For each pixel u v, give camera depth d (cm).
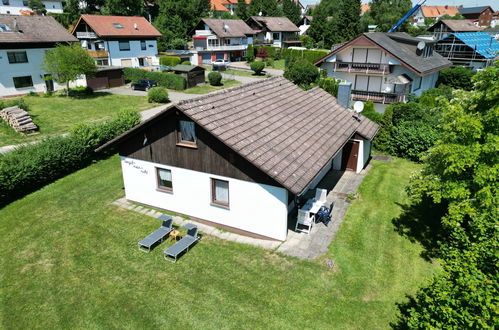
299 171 1298
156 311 1039
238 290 1111
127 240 1403
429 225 1470
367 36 3189
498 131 1064
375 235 1402
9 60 3888
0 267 1258
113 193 1827
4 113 2983
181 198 1554
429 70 3234
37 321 1021
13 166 1759
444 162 1160
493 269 744
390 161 2245
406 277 1159
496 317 614
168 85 4797
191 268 1223
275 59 7631
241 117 1459
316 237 1386
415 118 2391
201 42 6862
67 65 3862
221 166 1375
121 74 4994
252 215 1380
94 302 1082
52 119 3259
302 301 1059
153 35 5944
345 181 1930
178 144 1446
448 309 662
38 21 4350
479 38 5175
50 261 1284
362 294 1084
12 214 1633
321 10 8444
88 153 2202
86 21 5381
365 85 3509
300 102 1905
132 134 1541
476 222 915
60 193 1828
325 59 3603
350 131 1856
